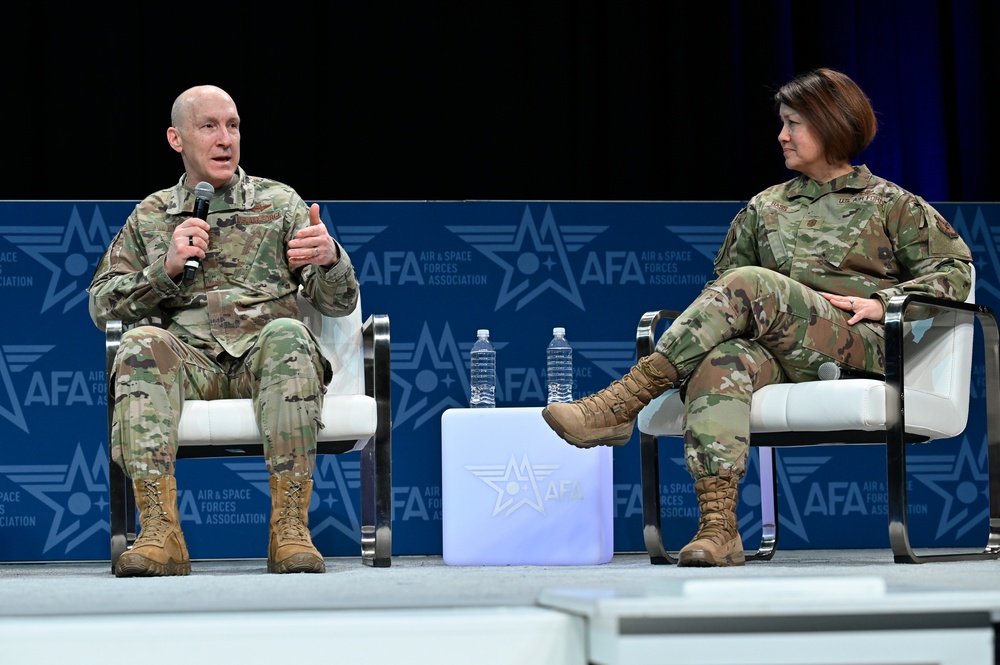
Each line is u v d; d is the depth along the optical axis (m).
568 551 4.93
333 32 7.45
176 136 4.54
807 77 4.67
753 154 7.58
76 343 5.73
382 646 1.84
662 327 5.92
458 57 7.55
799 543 5.89
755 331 4.15
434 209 5.90
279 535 3.87
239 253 4.50
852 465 5.93
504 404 5.86
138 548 3.72
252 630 1.83
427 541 5.79
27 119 7.25
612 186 7.47
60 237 5.75
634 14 7.50
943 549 5.86
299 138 7.35
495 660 1.86
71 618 1.87
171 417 3.94
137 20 7.32
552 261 5.93
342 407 4.12
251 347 4.21
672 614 1.72
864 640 1.75
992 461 4.73
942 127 7.60
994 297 6.03
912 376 4.54
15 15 7.21
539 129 7.52
